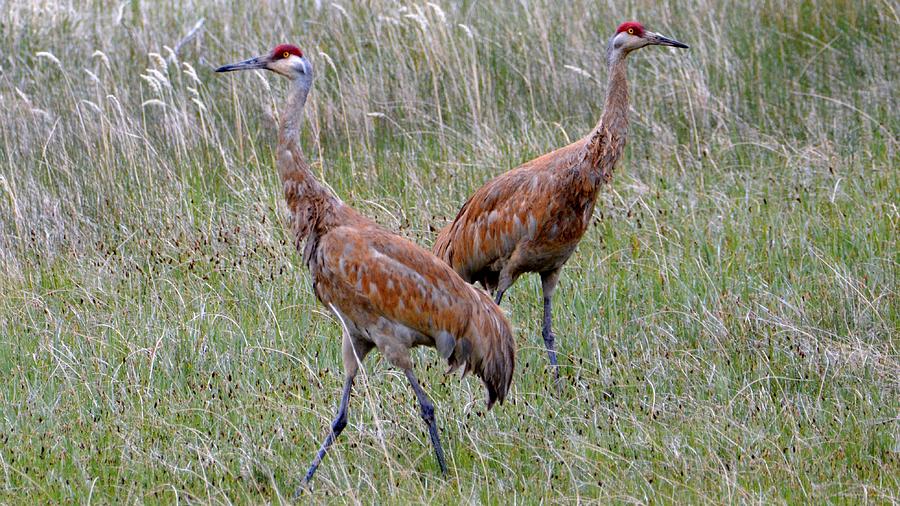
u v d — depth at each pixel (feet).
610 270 51.01
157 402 41.32
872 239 51.08
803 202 55.93
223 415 40.04
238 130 62.18
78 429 39.52
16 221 54.90
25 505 34.83
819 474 35.83
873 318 45.47
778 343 44.32
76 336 45.88
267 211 55.42
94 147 60.39
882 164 59.72
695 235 53.16
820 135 63.72
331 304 37.65
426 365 44.32
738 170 61.72
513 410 41.04
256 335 46.32
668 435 38.42
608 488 35.22
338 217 37.29
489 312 38.37
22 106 63.72
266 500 35.65
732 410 40.01
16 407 40.96
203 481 36.35
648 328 46.29
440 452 37.24
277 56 37.65
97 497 35.37
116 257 53.01
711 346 44.68
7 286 51.01
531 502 34.60
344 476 36.14
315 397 41.60
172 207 56.44
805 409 39.73
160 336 45.29
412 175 59.11
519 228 44.52
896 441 37.35
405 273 36.40
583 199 44.19
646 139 65.10
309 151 65.36
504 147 62.49
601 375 43.34
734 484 34.37
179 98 64.39
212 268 51.80
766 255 51.26
